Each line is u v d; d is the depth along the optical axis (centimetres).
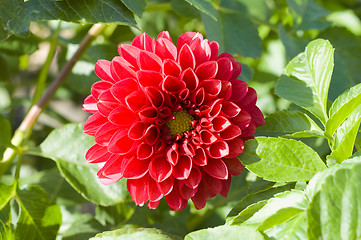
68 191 66
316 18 72
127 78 52
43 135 76
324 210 47
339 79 63
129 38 76
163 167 53
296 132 54
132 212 65
